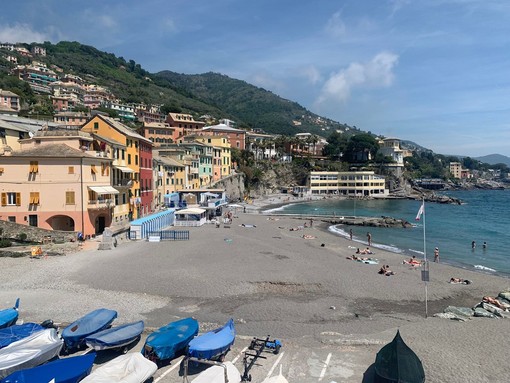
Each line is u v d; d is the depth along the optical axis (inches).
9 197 2071.9
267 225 3179.1
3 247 1811.0
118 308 1131.3
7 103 5251.0
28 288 1296.8
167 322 1039.6
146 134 5802.2
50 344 803.4
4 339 844.0
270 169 7308.1
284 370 784.9
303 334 990.4
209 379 665.6
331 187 7608.3
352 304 1241.4
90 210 2148.1
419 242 2687.0
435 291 1414.9
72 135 2222.0
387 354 724.7
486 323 1077.8
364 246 2381.9
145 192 3078.2
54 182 2082.9
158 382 738.8
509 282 1585.9
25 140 2236.7
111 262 1664.6
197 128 7303.2
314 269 1638.8
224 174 5565.9
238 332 992.9
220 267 1624.0
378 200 6924.2
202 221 3036.4
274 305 1203.2
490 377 769.6
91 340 813.9
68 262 1641.2
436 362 824.3
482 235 3053.6
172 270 1556.3
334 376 762.2
